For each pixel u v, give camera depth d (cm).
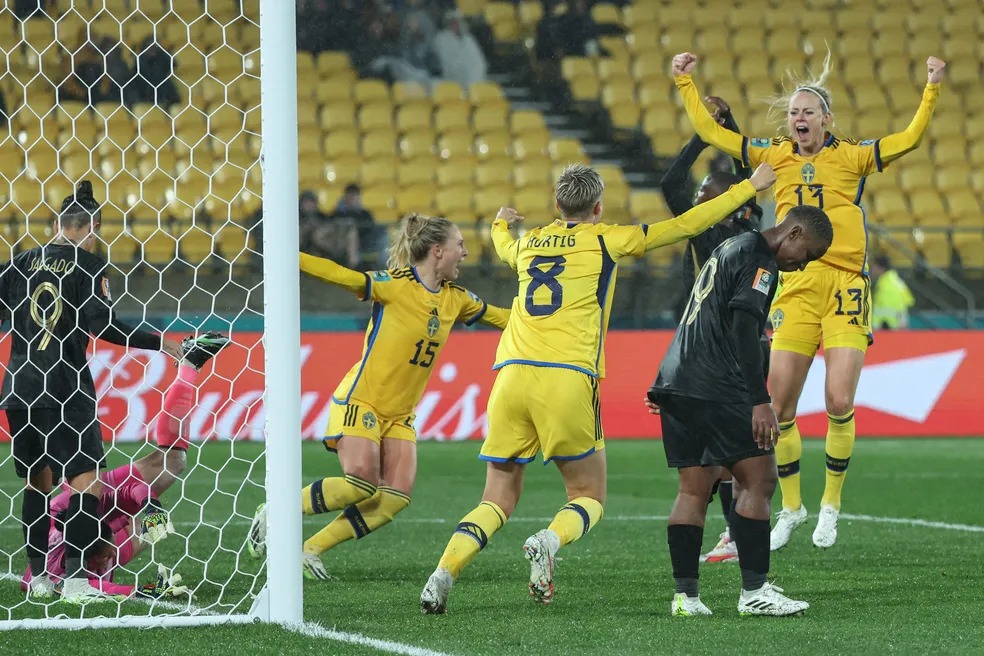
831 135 2502
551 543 1711
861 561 2370
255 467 4150
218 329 5538
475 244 6291
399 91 7356
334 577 2178
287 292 1694
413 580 2144
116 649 1513
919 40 8075
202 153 6297
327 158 6931
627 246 1822
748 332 1672
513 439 1828
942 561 2369
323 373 5041
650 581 2131
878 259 6019
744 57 7862
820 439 5166
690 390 1728
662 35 7881
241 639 1570
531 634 1628
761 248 1712
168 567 2269
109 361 4534
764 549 1772
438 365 5100
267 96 1705
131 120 6350
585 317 1816
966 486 3772
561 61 7675
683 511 1792
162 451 2019
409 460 2152
